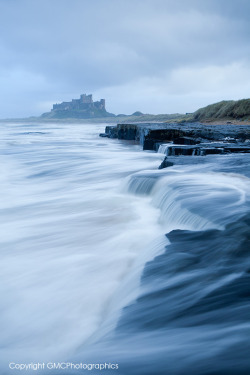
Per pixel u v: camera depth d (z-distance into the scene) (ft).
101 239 19.98
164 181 27.35
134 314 9.37
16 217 25.98
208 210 18.25
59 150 84.23
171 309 9.24
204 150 43.11
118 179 43.37
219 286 10.03
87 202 29.91
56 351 10.59
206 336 7.15
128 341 7.85
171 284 10.77
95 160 62.08
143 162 58.54
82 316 12.27
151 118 590.14
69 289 13.99
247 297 9.17
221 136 68.80
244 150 44.68
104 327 9.62
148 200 27.91
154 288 10.76
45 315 12.22
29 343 10.77
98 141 118.42
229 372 5.46
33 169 54.03
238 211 17.65
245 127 98.43
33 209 28.40
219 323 7.97
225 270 11.10
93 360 7.00
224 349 6.27
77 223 23.59
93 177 45.34
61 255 17.69
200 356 6.13
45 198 32.86
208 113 187.52
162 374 5.77
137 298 10.35
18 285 14.35
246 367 5.54
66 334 11.37
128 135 124.88
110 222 23.32
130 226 22.12
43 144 105.19
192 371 5.69
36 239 20.56
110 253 17.66
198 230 15.71
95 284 14.26
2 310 12.53
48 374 7.08
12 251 18.56
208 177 27.94
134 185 30.22
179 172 30.91
